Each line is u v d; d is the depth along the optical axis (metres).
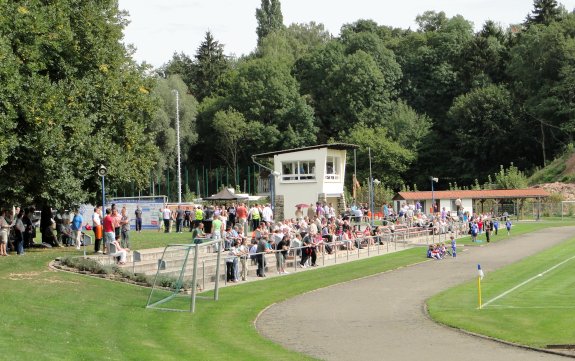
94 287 30.61
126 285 32.31
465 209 90.44
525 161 126.50
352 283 38.56
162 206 63.19
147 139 52.06
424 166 130.38
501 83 132.25
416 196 89.50
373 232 58.84
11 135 35.22
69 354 18.58
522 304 30.28
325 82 138.25
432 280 39.41
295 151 76.88
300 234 46.81
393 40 156.12
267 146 130.62
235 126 128.62
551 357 20.94
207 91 149.88
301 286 36.69
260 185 120.31
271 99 132.75
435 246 51.03
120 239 40.41
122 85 47.97
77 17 44.56
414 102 142.00
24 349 18.25
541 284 36.59
